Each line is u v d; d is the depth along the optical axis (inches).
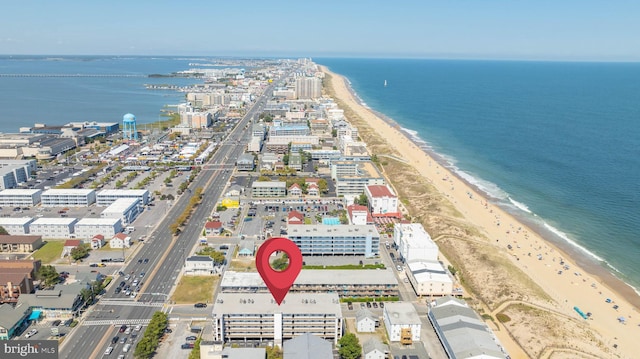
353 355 7500.0
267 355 7500.0
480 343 7401.6
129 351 7691.9
